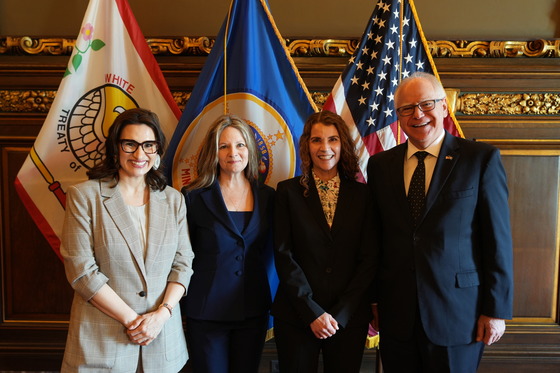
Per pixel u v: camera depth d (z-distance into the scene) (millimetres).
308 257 1638
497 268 1458
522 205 2400
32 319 2441
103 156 2047
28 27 2434
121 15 2080
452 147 1550
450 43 2357
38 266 2422
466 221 1487
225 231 1686
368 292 1656
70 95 2006
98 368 1387
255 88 2080
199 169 1781
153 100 2117
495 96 2357
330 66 2342
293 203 1690
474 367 1537
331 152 1672
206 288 1657
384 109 2133
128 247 1436
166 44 2346
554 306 2436
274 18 2455
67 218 1426
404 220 1535
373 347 2289
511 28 2449
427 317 1472
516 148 2371
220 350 1668
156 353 1470
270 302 1787
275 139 2102
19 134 2342
